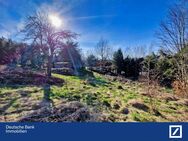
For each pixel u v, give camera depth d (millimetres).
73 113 10914
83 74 41812
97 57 71000
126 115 12391
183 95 22000
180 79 25828
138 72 49469
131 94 20062
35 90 17328
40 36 27812
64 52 32656
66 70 39094
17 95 15219
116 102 15125
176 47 26984
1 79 20359
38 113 10812
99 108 13148
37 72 28969
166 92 24688
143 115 12703
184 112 14797
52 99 14539
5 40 42344
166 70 31781
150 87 22359
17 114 11023
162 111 14539
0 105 12469
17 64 40750
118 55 53469
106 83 28812
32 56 32906
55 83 22297
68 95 16141
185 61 25531
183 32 26344
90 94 17281
